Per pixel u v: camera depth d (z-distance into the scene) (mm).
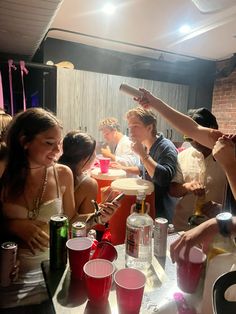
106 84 3471
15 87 3102
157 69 4133
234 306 515
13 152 1089
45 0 1663
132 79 3645
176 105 4070
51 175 1143
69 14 2705
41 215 1082
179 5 2465
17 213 1076
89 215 1153
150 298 723
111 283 710
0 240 1047
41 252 1030
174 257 729
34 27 2139
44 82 3107
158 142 1650
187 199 1513
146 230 886
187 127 1214
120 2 2428
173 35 3271
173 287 771
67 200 1199
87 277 681
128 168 1838
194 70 4395
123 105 3588
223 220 685
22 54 2980
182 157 1748
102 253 829
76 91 3303
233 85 4176
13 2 1692
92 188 1306
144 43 3594
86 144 1312
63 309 690
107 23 2930
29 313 921
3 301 916
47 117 1059
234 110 4164
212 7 2490
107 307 695
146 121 1609
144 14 2668
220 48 3775
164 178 1495
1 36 2357
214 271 626
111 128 2738
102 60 3846
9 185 1078
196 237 700
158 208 1520
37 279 984
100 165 1577
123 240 1117
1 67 2938
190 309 663
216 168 1423
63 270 860
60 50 3529
